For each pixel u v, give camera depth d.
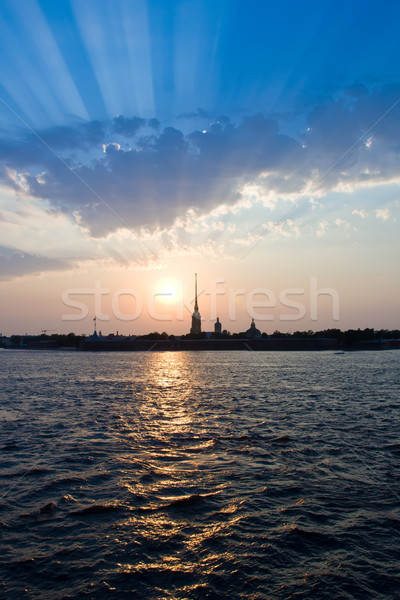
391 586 13.21
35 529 16.61
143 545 15.51
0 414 41.72
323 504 18.78
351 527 16.73
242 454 26.30
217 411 43.12
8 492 20.22
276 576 13.77
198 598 12.76
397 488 20.52
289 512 18.03
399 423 36.22
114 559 14.65
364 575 13.75
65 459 25.39
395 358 183.50
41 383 76.88
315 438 30.47
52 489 20.55
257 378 86.12
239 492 20.12
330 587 13.16
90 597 12.76
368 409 44.12
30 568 14.09
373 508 18.36
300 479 21.80
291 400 51.59
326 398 53.44
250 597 12.77
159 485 21.02
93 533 16.34
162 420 37.88
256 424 35.78
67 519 17.44
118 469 23.41
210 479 21.84
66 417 39.72
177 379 85.56
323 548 15.31
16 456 26.12
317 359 178.50
